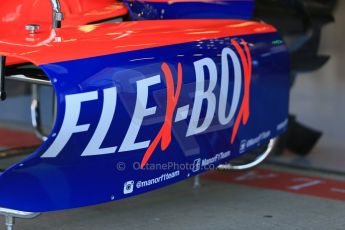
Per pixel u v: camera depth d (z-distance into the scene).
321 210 8.57
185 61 6.70
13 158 10.10
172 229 7.64
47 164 5.50
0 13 7.71
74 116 5.50
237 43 7.59
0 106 14.34
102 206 8.38
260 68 7.90
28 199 5.61
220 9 8.42
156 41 6.64
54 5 6.77
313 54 11.17
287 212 8.44
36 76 6.95
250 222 7.98
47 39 6.27
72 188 5.80
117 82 5.91
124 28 7.00
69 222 7.75
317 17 11.06
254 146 7.98
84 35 6.52
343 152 11.88
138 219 7.96
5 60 6.77
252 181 9.94
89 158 5.77
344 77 17.17
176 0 8.02
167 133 6.49
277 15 10.76
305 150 11.59
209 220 8.01
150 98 6.22
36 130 9.91
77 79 5.61
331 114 14.62
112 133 5.88
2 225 7.54
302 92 16.45
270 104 8.20
